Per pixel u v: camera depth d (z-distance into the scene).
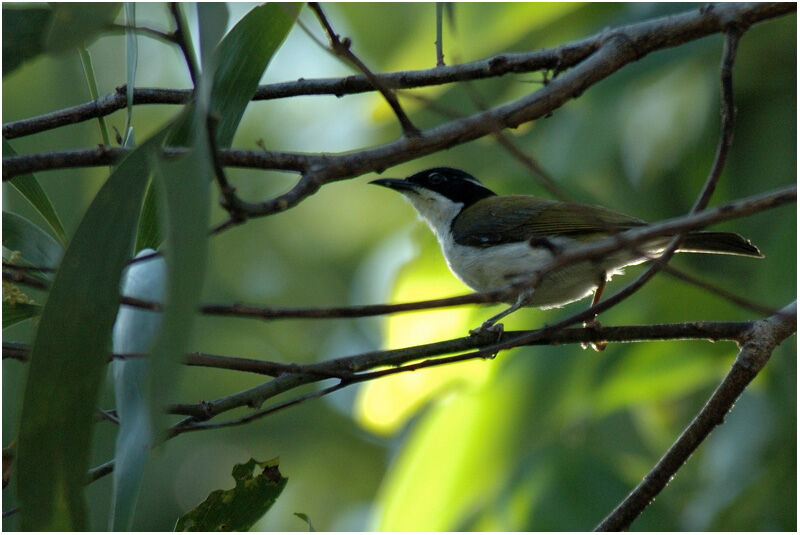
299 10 6.31
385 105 13.98
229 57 7.19
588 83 7.43
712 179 7.27
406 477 12.52
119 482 5.67
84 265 6.21
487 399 12.33
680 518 12.95
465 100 13.37
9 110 13.87
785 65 13.59
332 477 17.38
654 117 13.97
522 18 13.08
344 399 17.84
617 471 12.57
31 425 6.05
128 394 5.82
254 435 17.16
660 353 12.38
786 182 13.10
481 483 12.52
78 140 14.11
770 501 12.59
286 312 5.25
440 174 12.07
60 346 6.12
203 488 16.30
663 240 8.79
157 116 15.66
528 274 5.33
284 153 6.56
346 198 17.58
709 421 7.49
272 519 16.97
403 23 15.19
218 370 16.44
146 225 7.01
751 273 12.70
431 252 12.44
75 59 14.23
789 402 12.55
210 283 16.73
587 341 8.02
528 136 14.04
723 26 7.53
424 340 12.70
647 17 12.30
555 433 12.79
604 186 13.99
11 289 6.95
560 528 12.12
